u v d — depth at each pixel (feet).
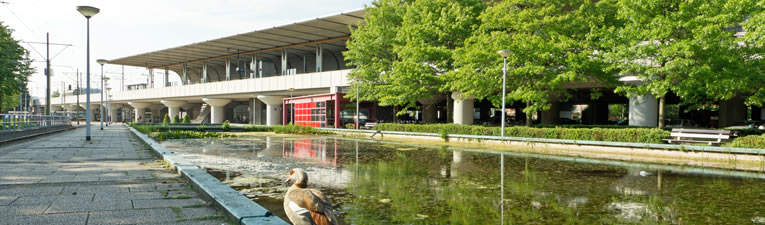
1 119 71.31
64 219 17.35
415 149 61.21
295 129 110.22
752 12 46.96
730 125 102.99
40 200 21.13
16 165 35.45
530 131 65.82
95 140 70.64
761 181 32.55
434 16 83.82
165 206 20.17
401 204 23.82
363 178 33.27
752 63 51.39
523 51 64.69
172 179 28.63
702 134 50.93
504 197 25.96
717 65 51.24
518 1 67.77
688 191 28.27
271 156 50.29
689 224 20.03
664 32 52.39
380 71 97.86
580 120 150.82
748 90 54.44
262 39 160.56
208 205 20.52
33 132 79.20
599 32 61.00
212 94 189.88
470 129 74.84
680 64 49.49
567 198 25.72
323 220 12.41
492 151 57.88
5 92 126.62
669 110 134.21
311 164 42.39
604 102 135.85
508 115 165.99
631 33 54.95
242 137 93.09
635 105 71.56
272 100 170.60
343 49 179.73
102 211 18.93
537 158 48.83
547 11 64.59
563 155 52.44
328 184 30.37
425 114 134.51
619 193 27.45
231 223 17.11
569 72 59.93
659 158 49.24
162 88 221.05
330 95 115.55
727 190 28.73
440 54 79.46
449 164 42.83
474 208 22.94
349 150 59.41
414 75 82.33
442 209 22.66
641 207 23.45
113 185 26.02
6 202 20.58
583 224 19.84
